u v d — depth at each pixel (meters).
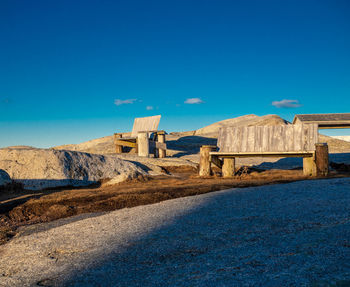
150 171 13.29
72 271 3.76
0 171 10.50
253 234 4.31
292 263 3.23
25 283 3.60
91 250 4.42
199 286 2.96
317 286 2.70
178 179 11.63
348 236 3.82
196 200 7.07
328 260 3.20
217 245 4.04
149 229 5.10
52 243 4.99
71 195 8.77
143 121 19.28
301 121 18.59
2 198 9.07
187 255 3.82
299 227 4.39
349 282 2.69
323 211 5.07
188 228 4.91
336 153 19.22
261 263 3.32
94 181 11.36
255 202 6.26
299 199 6.13
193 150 22.70
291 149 10.84
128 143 18.19
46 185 10.44
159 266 3.58
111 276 3.47
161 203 7.20
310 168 10.58
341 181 7.83
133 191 8.79
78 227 5.82
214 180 10.66
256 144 11.41
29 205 7.98
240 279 3.01
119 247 4.38
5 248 5.10
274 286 2.79
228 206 6.14
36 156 11.35
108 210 7.27
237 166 14.83
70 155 11.97
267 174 11.95
